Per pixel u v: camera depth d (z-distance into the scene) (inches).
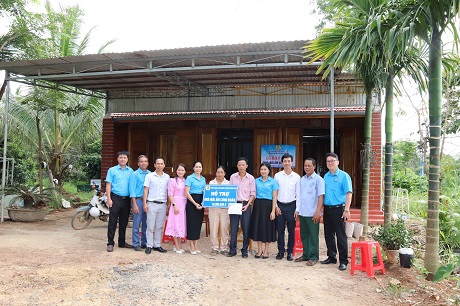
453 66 283.4
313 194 260.4
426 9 215.5
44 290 195.6
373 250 280.4
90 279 211.8
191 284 212.7
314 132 487.8
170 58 326.6
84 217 378.3
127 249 288.7
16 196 426.0
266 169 269.9
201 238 341.1
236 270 240.1
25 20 414.0
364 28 238.8
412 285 218.2
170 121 486.6
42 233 345.4
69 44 564.7
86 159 784.3
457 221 325.4
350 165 442.6
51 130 581.3
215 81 430.0
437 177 227.9
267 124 457.7
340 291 209.2
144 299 190.5
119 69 378.6
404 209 486.3
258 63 339.3
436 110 226.1
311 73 387.2
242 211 275.0
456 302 195.2
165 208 285.0
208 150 473.1
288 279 225.3
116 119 458.0
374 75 301.0
